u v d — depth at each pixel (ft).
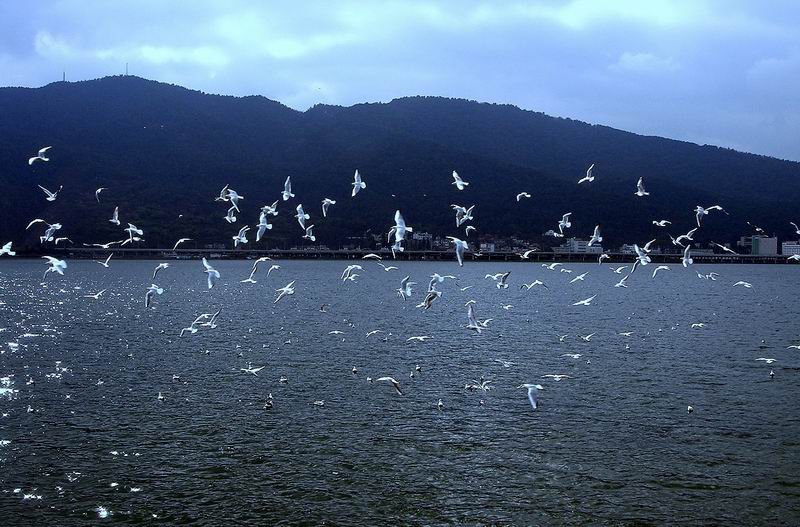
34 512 110.73
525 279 631.56
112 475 123.65
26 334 255.91
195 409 159.43
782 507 114.21
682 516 111.55
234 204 179.11
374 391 175.73
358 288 488.44
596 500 116.37
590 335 264.11
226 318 305.73
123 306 354.13
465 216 168.76
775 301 416.87
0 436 140.36
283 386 179.83
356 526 108.27
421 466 128.88
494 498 116.98
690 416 156.97
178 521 108.99
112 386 178.60
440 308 353.10
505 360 214.69
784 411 160.86
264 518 110.22
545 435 144.36
